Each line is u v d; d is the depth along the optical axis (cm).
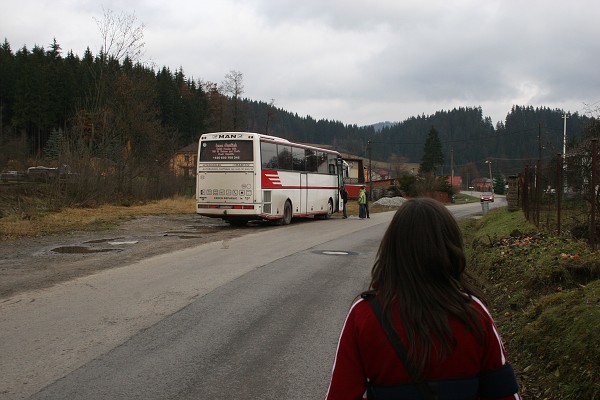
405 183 6681
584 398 412
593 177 848
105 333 651
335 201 3031
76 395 465
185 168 4134
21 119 6875
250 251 1416
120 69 4072
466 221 2586
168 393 474
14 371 521
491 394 199
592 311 497
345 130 14662
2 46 9031
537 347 536
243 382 504
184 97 8538
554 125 10388
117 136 3594
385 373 192
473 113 13125
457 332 192
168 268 1123
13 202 2430
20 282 959
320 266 1182
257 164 2112
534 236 1162
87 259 1249
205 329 676
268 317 739
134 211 2702
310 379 513
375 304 202
